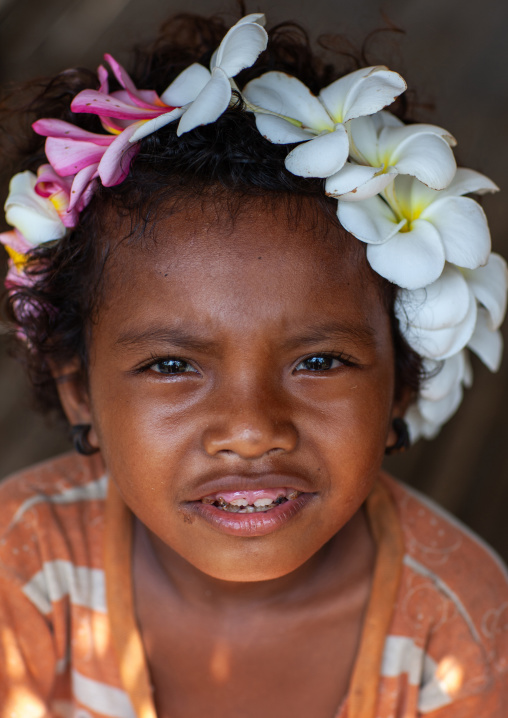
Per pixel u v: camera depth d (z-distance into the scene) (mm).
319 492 964
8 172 1311
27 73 2859
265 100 954
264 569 971
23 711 1166
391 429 1177
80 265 1026
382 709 1162
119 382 962
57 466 1328
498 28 3494
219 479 932
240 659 1165
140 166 939
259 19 911
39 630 1188
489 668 1177
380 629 1157
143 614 1175
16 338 1321
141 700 1152
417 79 2594
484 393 2330
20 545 1209
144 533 1192
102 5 3168
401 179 977
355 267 951
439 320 1021
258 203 913
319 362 950
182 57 1291
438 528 1259
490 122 3076
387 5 3486
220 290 890
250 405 896
